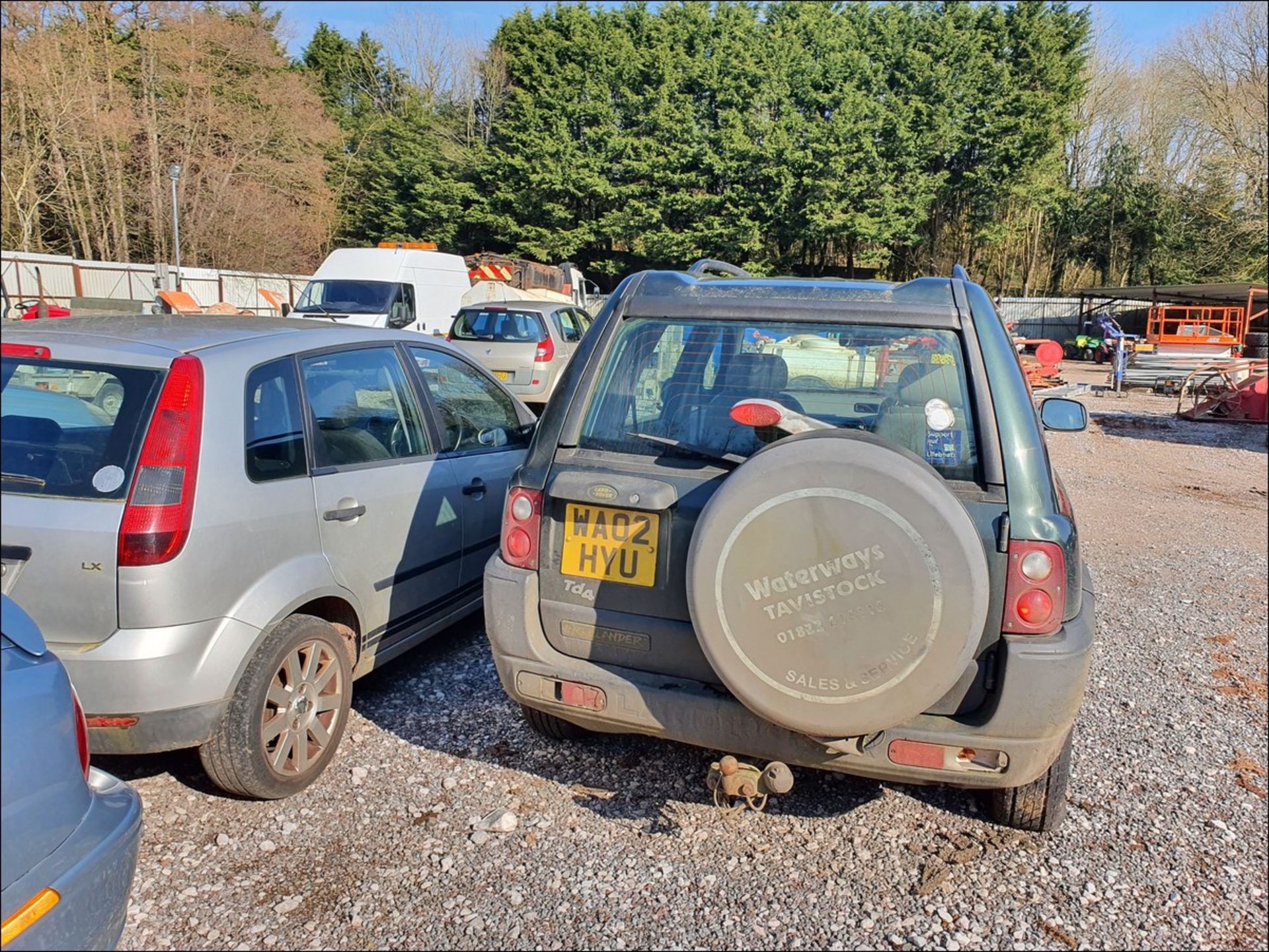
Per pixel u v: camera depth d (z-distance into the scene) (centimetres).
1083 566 303
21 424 291
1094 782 352
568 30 4978
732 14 4619
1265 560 712
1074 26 4128
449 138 4803
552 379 1277
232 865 280
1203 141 4022
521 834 301
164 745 283
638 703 277
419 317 1563
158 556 276
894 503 229
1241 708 428
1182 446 1330
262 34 3603
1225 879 292
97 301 1508
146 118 3181
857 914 268
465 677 424
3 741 182
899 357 282
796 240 4059
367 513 361
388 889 271
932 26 4062
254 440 315
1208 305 3331
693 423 291
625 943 253
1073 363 3203
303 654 324
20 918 178
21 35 2948
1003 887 283
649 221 4069
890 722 239
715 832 306
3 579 276
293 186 3647
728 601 241
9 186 2997
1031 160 4009
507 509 300
